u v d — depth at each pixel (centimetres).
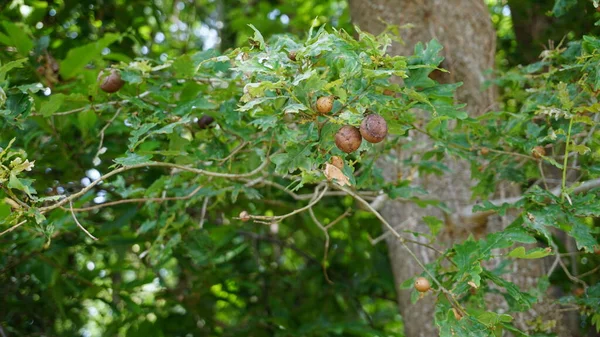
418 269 382
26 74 325
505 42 503
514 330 214
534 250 212
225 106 275
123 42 468
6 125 260
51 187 381
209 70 293
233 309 533
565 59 289
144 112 282
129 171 394
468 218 357
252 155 304
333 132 193
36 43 336
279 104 214
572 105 233
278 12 579
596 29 389
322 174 202
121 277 530
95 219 441
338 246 536
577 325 400
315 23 193
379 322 546
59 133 352
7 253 379
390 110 214
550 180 307
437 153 306
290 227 520
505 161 301
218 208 433
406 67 193
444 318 214
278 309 488
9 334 441
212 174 243
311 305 518
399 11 391
